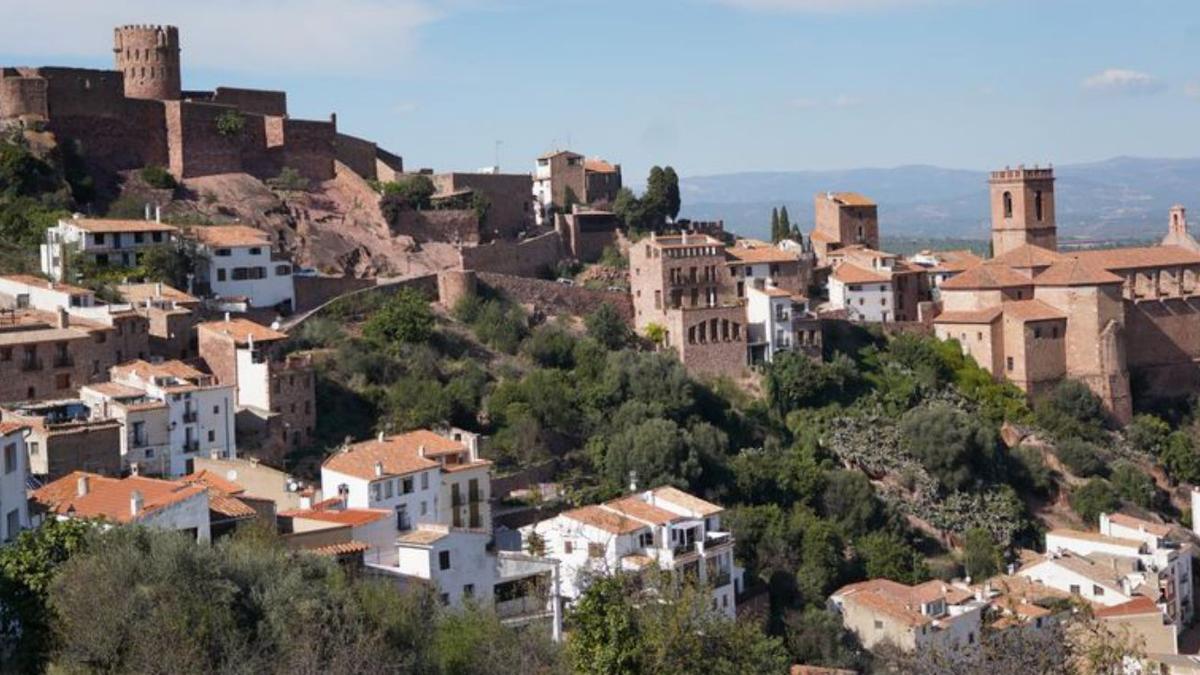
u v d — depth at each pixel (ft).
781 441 632.38
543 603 366.22
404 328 602.44
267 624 275.18
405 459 454.40
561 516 447.42
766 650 336.90
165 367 496.23
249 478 438.40
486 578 373.40
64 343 491.31
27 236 614.34
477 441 533.55
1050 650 270.67
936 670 271.28
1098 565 534.37
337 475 439.63
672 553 441.27
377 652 274.98
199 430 475.31
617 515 451.94
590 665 288.92
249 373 520.83
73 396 489.26
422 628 299.17
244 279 618.44
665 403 599.16
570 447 571.28
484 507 468.34
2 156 646.33
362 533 378.73
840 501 563.07
